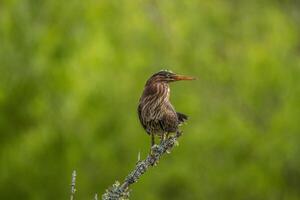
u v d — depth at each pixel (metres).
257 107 18.77
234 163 18.53
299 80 18.58
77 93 15.80
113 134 16.98
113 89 16.31
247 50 18.42
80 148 16.77
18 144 16.69
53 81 15.81
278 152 18.73
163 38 17.20
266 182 18.86
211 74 18.02
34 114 16.36
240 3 19.17
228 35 18.53
